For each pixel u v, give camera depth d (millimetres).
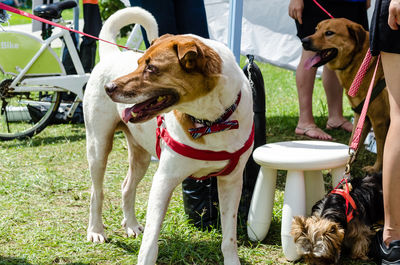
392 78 2555
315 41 4520
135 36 5762
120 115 2805
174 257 2857
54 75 5676
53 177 4289
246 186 3254
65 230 3275
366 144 5215
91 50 6035
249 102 2389
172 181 2416
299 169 2838
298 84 5535
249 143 2443
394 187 2592
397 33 2475
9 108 6148
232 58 2270
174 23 3594
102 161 3006
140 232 3227
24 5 26047
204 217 3260
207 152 2328
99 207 3127
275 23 7188
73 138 5613
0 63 5387
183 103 2172
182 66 2109
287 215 2877
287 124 6098
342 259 2953
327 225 2723
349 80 4527
